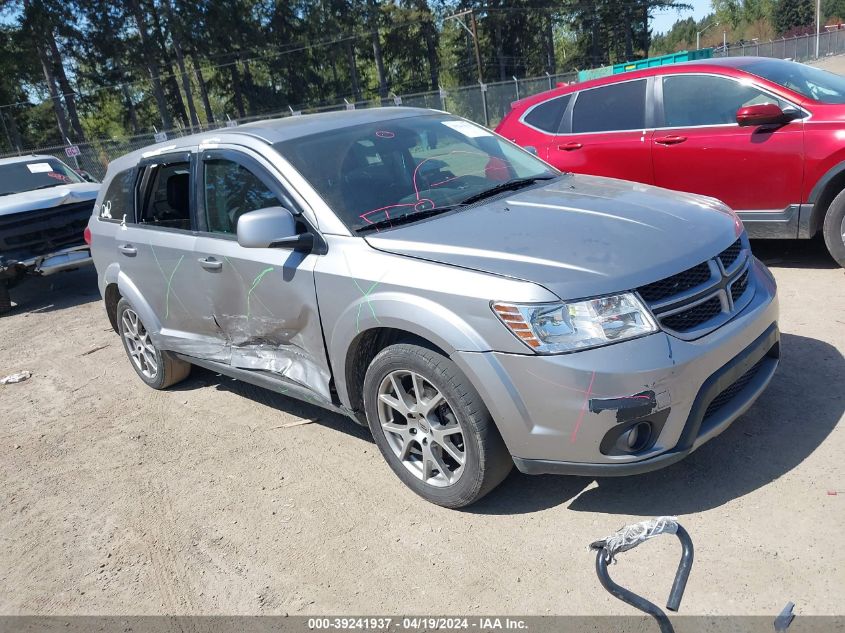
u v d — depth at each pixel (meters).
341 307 3.47
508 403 2.93
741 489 3.17
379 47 57.81
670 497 3.20
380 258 3.34
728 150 5.88
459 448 3.30
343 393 3.70
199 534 3.57
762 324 3.24
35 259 9.02
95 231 5.61
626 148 6.54
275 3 54.03
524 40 67.25
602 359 2.77
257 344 4.25
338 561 3.17
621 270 2.91
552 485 3.45
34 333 8.18
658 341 2.83
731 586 2.63
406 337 3.37
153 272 4.84
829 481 3.12
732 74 5.97
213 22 48.94
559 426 2.87
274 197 3.91
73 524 3.89
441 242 3.27
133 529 3.73
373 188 3.83
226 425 4.78
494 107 27.95
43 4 41.94
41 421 5.44
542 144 7.16
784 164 5.61
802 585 2.59
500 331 2.89
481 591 2.84
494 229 3.34
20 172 10.34
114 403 5.55
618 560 2.87
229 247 4.12
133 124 51.72
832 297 5.18
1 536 3.91
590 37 73.38
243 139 4.21
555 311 2.82
